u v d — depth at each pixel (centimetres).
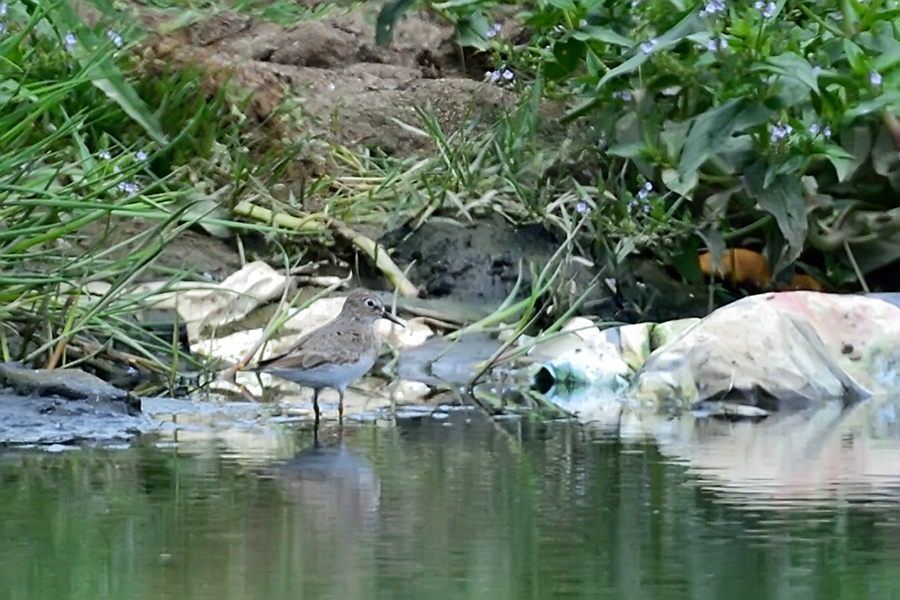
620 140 1362
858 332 1190
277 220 1362
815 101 1223
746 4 1204
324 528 673
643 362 1188
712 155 1221
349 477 798
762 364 1130
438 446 914
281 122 1459
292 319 1279
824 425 1021
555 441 934
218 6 1655
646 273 1366
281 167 1399
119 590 565
